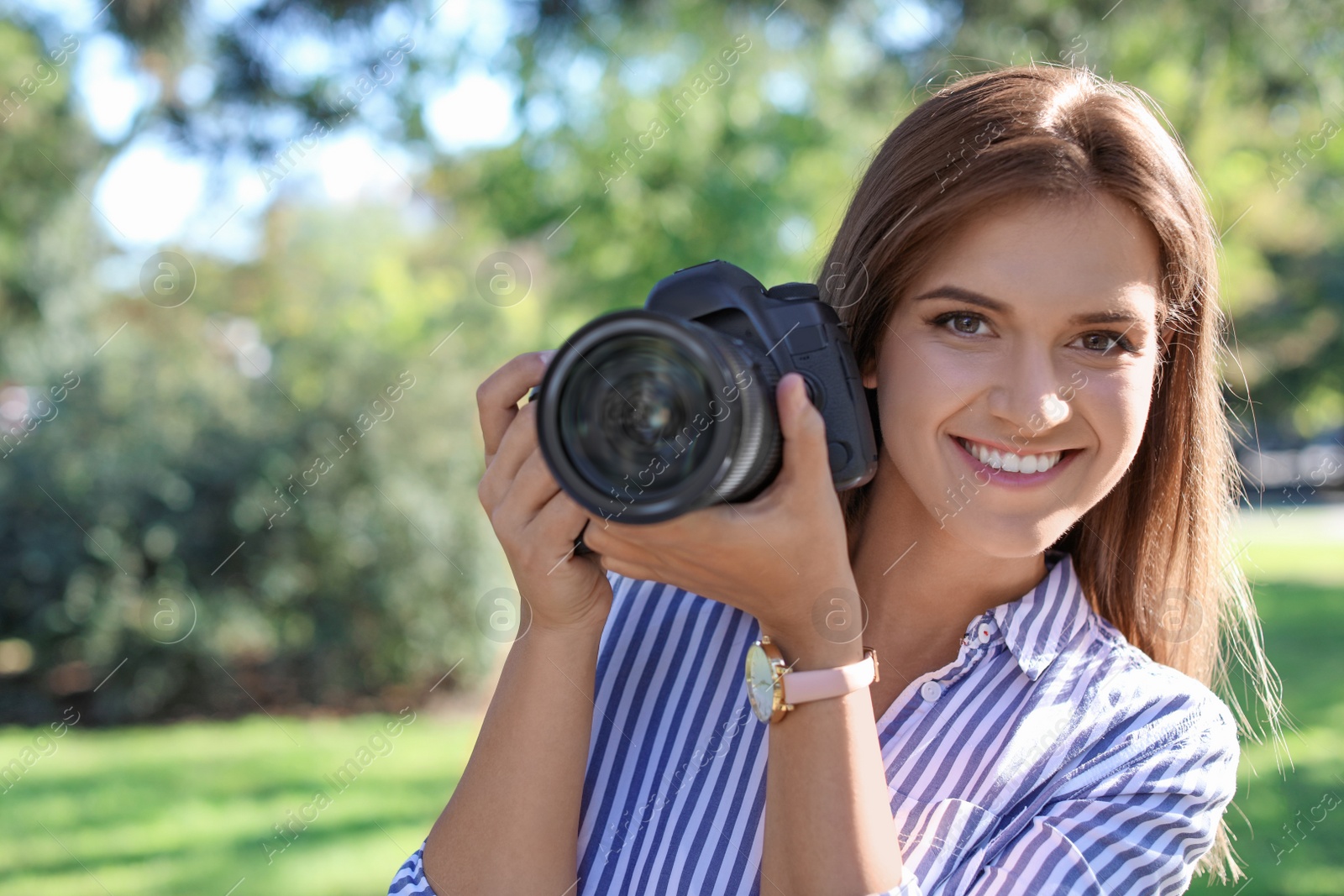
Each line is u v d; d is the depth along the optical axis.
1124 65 6.97
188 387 7.10
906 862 1.22
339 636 7.02
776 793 1.13
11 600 6.86
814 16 5.69
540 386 1.05
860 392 1.26
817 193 8.53
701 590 1.20
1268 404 21.38
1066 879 1.14
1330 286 18.53
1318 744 5.24
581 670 1.29
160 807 5.10
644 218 8.16
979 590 1.32
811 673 1.13
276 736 6.36
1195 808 1.22
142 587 6.86
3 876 4.28
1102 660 1.30
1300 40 6.45
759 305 1.24
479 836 1.27
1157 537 1.49
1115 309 1.19
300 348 7.21
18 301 9.19
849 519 1.44
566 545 1.24
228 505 6.92
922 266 1.23
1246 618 1.73
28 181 8.55
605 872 1.32
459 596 7.15
